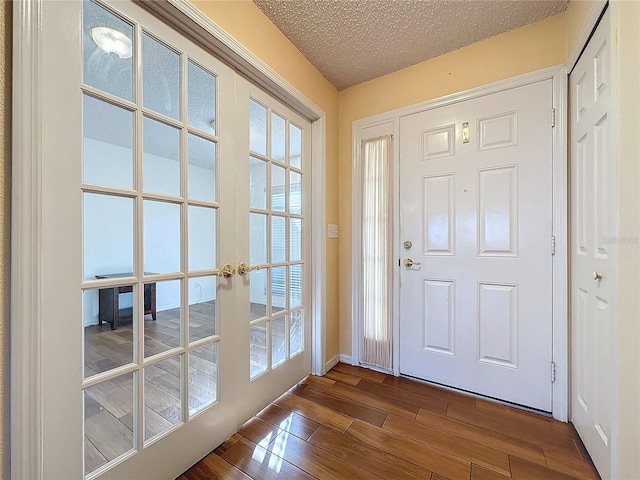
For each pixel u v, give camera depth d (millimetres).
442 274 1898
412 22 1603
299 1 1459
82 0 886
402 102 2047
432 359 1938
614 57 1026
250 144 1602
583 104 1352
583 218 1353
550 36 1573
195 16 1158
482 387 1765
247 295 1543
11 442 764
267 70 1541
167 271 1155
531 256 1628
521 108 1654
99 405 963
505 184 1699
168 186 1158
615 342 1020
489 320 1748
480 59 1769
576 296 1441
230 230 1411
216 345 1352
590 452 1243
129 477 1012
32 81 776
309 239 2096
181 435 1187
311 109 1966
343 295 2311
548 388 1580
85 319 921
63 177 847
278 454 1292
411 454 1286
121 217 1013
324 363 2111
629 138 984
